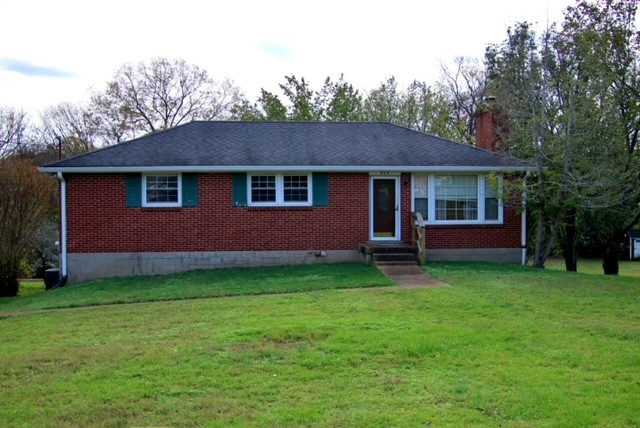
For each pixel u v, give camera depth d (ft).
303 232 63.00
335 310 37.50
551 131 63.00
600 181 59.98
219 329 32.78
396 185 64.23
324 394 21.85
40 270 94.68
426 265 59.21
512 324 32.76
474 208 65.16
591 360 25.76
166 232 61.41
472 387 22.39
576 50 70.03
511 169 62.13
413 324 32.81
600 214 79.77
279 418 19.56
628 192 70.49
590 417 19.42
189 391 22.44
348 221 63.57
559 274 54.34
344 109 145.07
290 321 34.09
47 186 73.92
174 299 45.78
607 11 76.84
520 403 20.67
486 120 73.77
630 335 30.22
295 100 147.13
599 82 65.82
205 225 61.82
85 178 60.54
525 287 45.88
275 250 62.64
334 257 63.36
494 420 19.24
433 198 64.64
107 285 54.80
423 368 24.89
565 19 83.46
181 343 29.73
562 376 23.59
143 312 40.16
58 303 46.62
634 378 23.41
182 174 61.41
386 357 26.43
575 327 32.12
